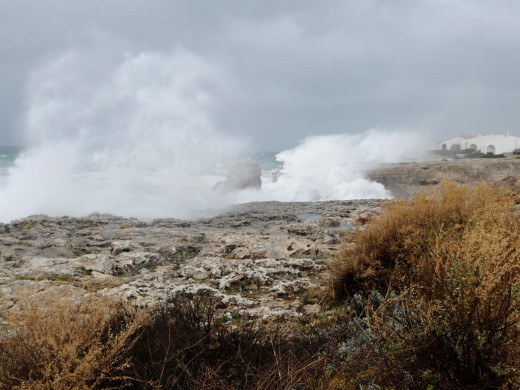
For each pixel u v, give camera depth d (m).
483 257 3.17
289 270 6.53
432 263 3.66
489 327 2.81
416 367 2.94
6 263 7.26
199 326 3.47
